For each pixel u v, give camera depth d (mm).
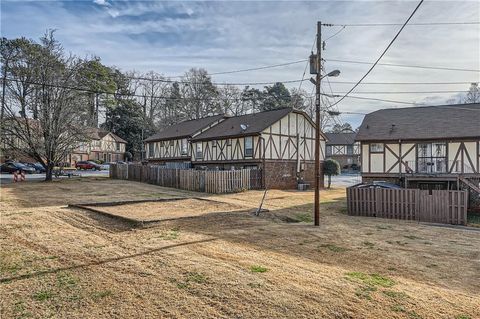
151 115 68688
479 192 20156
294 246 10250
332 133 71062
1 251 8734
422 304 6156
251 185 27516
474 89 50719
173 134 39438
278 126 30562
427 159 23453
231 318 5402
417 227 15023
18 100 29250
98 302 5906
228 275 7207
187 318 5379
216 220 13594
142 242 9805
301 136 32719
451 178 21469
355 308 5859
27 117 29672
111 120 66688
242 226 12805
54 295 6176
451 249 10828
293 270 7793
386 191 17906
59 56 30766
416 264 8906
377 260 9156
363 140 24625
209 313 5539
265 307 5777
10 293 6242
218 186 24547
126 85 66562
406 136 23703
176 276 7102
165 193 23578
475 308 6090
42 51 29812
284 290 6496
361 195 18391
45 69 29453
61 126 29906
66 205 16812
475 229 14969
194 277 7055
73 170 48750
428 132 23609
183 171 27047
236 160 31078
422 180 22766
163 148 40562
